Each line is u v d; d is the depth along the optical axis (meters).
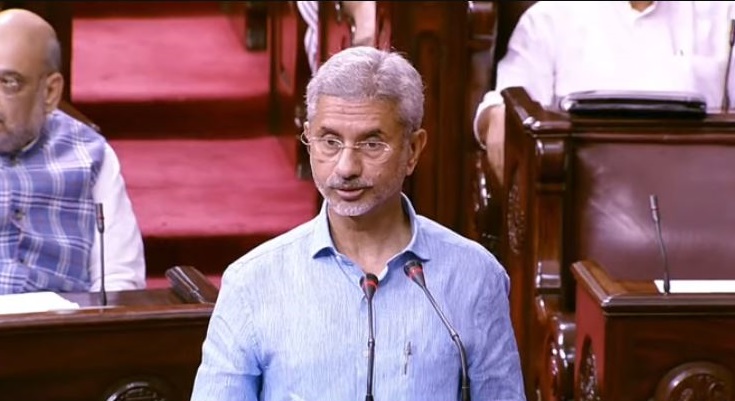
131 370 9.73
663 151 12.50
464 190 15.21
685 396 10.12
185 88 19.62
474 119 15.09
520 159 12.98
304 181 18.00
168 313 9.70
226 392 8.05
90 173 12.10
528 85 15.20
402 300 8.09
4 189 11.84
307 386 8.01
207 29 22.44
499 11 15.59
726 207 12.40
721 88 15.33
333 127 7.85
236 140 19.42
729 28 15.37
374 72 7.86
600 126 12.46
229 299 8.12
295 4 17.80
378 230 8.14
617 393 10.12
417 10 14.92
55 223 11.97
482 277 8.24
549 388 12.07
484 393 8.20
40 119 11.89
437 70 15.03
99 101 19.06
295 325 8.02
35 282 11.79
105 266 12.10
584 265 10.74
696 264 12.29
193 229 16.42
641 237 12.33
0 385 9.56
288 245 8.16
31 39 11.77
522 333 12.91
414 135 8.07
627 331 10.05
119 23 22.36
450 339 8.07
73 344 9.61
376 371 8.00
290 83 18.33
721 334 10.08
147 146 18.98
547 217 12.36
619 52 15.20
